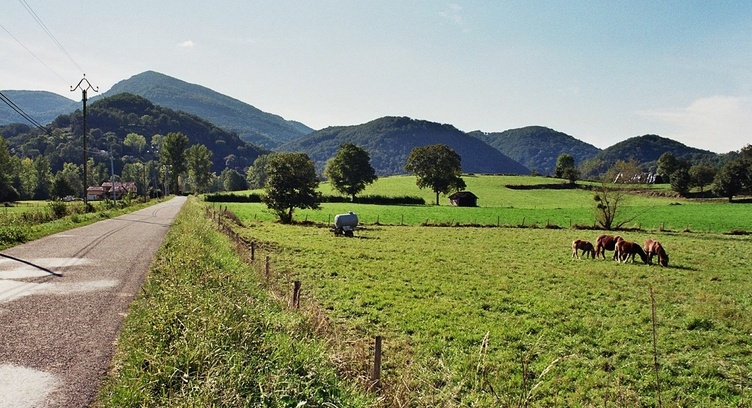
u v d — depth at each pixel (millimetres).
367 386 8414
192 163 138500
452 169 106438
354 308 17375
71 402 6891
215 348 7820
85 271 16609
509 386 10766
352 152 102812
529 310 17875
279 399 6820
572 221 64375
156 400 6688
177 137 132625
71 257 19609
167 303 10180
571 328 15461
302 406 6785
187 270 14328
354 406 7246
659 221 62500
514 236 47375
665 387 11102
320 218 69312
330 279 23016
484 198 111375
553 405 10055
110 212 48969
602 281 23891
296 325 10305
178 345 7785
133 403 6633
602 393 10625
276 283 17953
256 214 72438
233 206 86312
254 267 19953
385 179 158625
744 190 100250
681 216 68375
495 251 36000
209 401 6355
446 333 14664
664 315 17359
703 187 119375
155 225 36656
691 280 24594
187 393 6637
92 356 8648
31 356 8555
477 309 17703
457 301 19062
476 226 58812
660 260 29609
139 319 10266
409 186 136500
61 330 10039
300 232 48594
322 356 8539
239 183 168250
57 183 114062
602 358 12867
